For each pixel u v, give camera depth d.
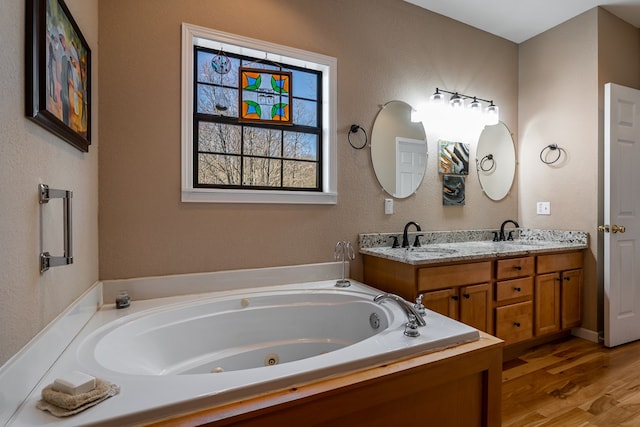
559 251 2.62
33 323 0.97
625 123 2.72
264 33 2.14
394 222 2.63
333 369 1.08
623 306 2.71
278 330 1.95
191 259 1.97
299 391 0.99
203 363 1.73
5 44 0.82
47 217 1.08
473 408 1.29
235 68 2.15
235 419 0.89
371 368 1.13
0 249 0.79
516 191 3.27
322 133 2.40
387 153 2.60
